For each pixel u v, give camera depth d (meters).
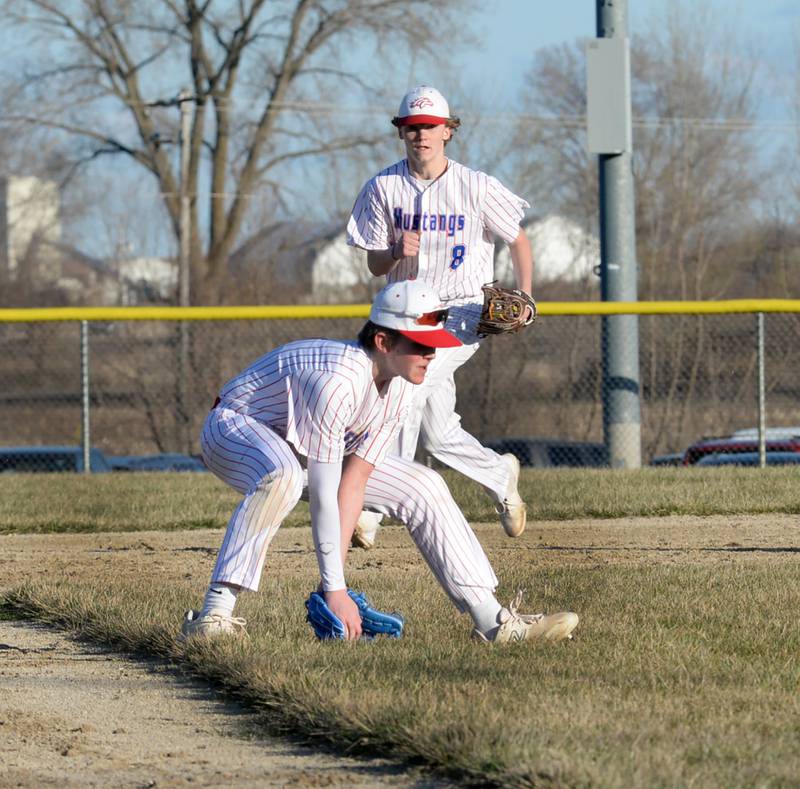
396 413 15.73
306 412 15.22
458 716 12.13
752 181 95.62
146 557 24.86
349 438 15.90
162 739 12.72
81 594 19.34
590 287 87.00
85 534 28.58
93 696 14.40
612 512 30.14
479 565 16.00
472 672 14.06
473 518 29.22
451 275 21.52
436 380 21.64
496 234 21.70
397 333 15.02
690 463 46.41
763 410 41.34
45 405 69.56
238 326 62.94
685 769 10.63
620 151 46.31
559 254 96.81
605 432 44.72
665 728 11.80
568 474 36.94
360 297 85.94
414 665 14.39
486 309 21.53
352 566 23.09
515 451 51.94
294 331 63.47
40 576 22.47
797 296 94.31
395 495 16.00
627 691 13.25
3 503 32.16
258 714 13.46
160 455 56.72
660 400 61.31
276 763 11.88
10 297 119.12
